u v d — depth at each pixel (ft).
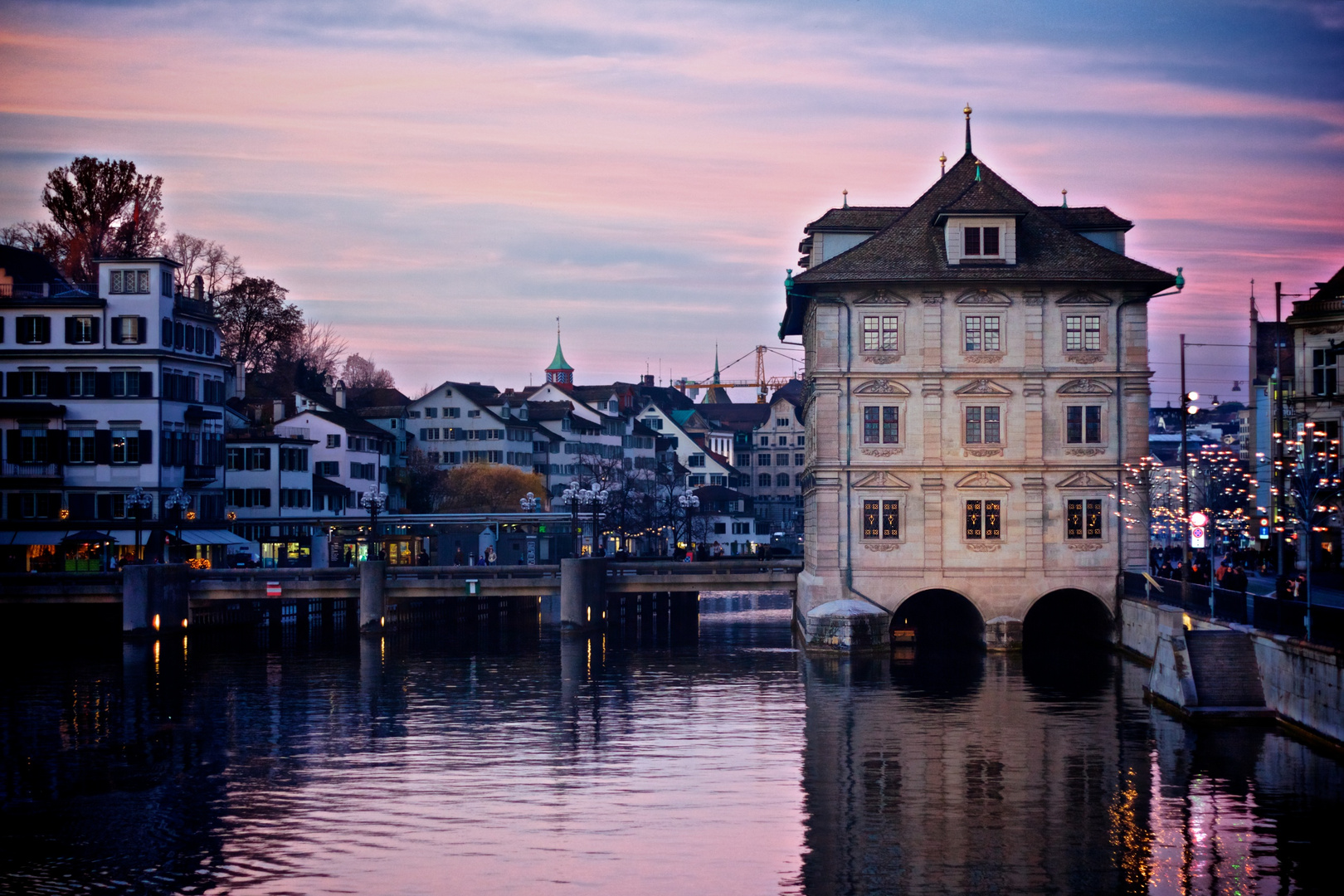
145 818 155.53
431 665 280.31
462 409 613.52
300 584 327.26
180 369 380.78
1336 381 310.65
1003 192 287.28
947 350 275.80
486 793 164.55
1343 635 166.61
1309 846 138.72
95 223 476.95
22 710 223.71
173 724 210.59
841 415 276.41
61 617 327.88
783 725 202.69
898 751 183.42
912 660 269.23
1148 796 156.35
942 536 276.00
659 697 231.91
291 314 555.69
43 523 364.99
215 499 402.93
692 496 456.04
